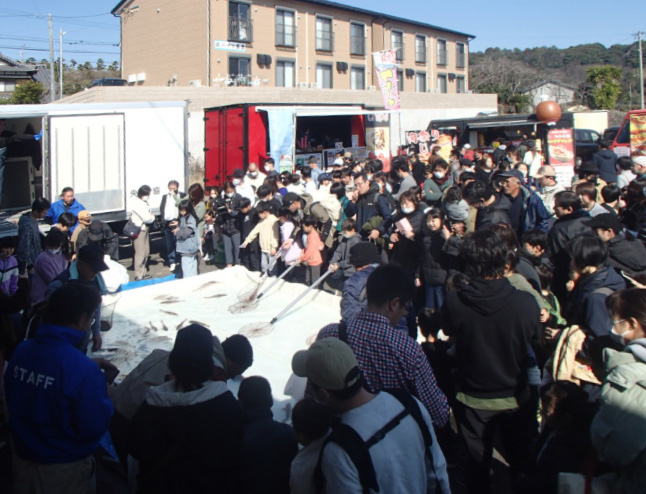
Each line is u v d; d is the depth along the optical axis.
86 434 2.75
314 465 2.21
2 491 3.73
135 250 9.52
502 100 47.84
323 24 32.16
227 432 2.43
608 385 2.47
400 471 2.13
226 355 3.39
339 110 15.00
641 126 13.68
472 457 3.25
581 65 115.12
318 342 2.25
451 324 3.23
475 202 5.82
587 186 5.61
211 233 10.47
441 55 40.28
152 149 10.74
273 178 10.05
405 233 6.05
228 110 13.12
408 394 2.36
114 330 5.41
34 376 2.76
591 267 3.83
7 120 11.87
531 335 3.09
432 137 21.77
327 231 7.75
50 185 9.53
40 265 5.88
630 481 2.42
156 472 2.41
